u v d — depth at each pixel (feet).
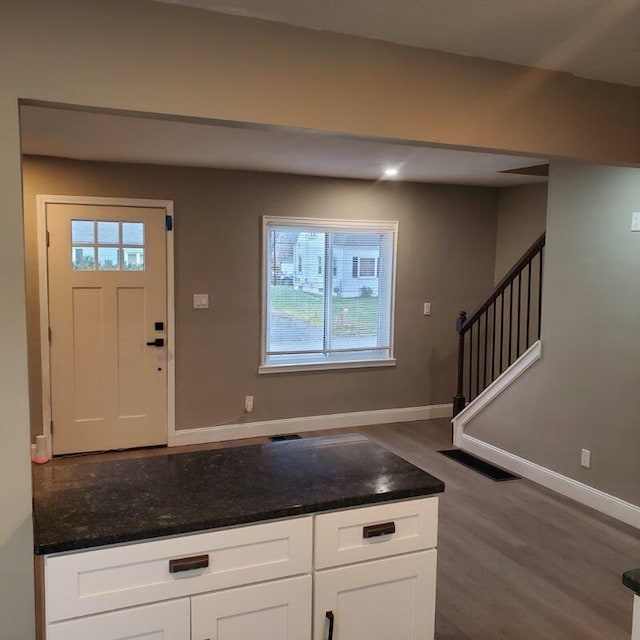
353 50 7.22
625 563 10.41
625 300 11.84
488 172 16.28
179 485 6.07
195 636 5.30
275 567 5.55
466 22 6.86
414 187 18.74
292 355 17.85
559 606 9.09
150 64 6.25
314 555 5.71
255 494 5.84
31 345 14.93
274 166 15.56
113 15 6.07
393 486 6.10
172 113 6.39
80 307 15.29
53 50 5.87
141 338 15.90
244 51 6.66
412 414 19.53
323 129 7.16
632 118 9.32
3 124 5.70
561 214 13.28
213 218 16.30
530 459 14.35
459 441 16.76
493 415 15.56
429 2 6.33
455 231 19.51
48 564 4.80
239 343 16.98
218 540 5.31
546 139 8.67
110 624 5.01
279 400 17.69
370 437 17.69
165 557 5.14
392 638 6.16
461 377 17.03
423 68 7.68
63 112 9.91
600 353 12.42
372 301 18.81
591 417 12.68
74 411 15.49
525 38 7.36
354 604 5.94
